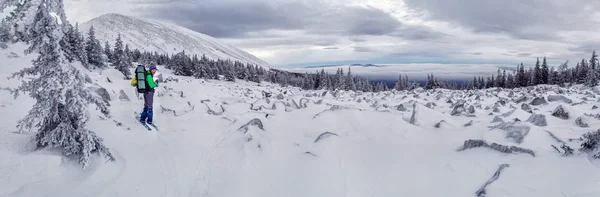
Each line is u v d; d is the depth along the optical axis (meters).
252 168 5.82
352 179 5.21
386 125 8.48
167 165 6.05
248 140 7.14
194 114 10.79
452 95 24.73
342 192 4.85
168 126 9.08
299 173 5.52
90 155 5.22
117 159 5.89
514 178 4.36
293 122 9.41
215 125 9.34
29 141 5.66
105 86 14.22
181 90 18.42
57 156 5.19
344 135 7.61
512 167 4.64
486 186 4.27
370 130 8.02
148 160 6.12
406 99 18.42
